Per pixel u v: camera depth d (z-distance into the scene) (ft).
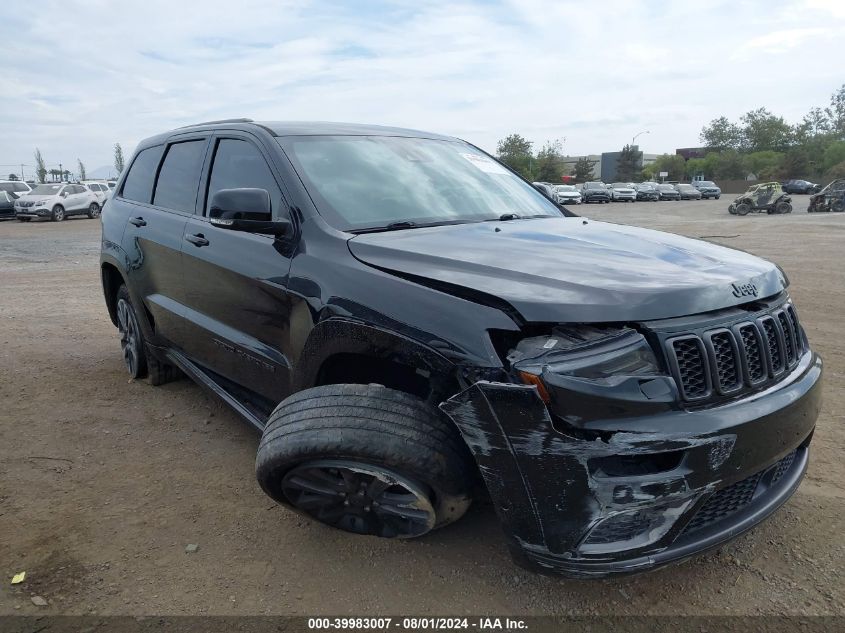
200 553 9.27
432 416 7.57
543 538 6.95
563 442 6.59
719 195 195.62
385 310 7.94
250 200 9.38
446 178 12.08
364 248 8.93
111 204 16.97
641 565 6.93
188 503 10.67
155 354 15.35
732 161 315.58
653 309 7.09
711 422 6.88
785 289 8.98
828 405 14.51
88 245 58.29
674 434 6.68
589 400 6.57
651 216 104.58
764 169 295.89
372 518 8.22
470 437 7.03
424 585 8.54
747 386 7.50
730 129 382.42
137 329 15.92
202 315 12.32
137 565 8.98
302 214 9.86
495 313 7.17
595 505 6.71
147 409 14.84
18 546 9.41
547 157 299.58
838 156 301.84
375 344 7.94
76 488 11.18
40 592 8.39
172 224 13.26
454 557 9.11
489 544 9.40
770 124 360.89
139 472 11.77
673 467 6.82
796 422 7.79
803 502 10.37
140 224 14.65
